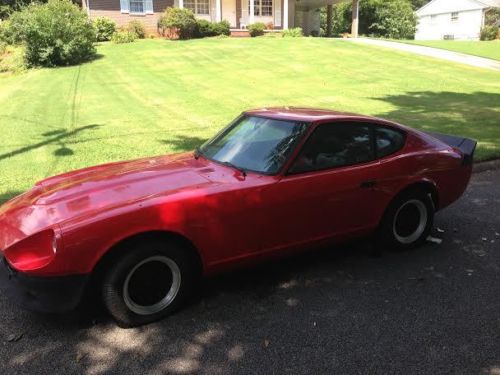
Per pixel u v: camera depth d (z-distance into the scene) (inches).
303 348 131.5
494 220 226.5
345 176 168.4
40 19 838.5
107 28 1096.8
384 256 188.4
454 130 408.5
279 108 194.7
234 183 151.5
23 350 131.4
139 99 584.7
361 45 1073.5
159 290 142.8
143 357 128.2
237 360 126.7
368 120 180.2
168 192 143.6
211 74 758.5
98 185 153.3
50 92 634.8
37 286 127.3
